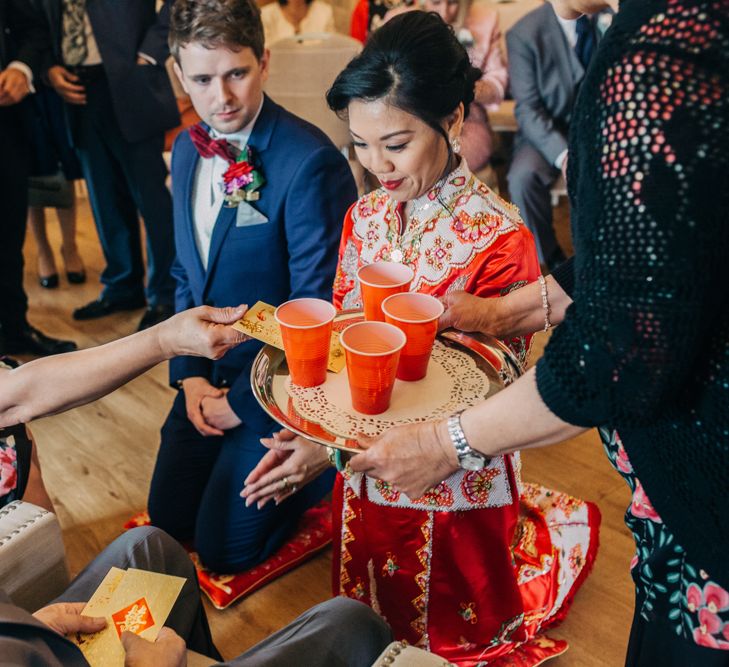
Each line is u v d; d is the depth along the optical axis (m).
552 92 3.40
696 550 0.88
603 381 0.82
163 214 3.19
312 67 2.97
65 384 1.24
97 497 2.24
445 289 1.40
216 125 1.73
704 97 0.72
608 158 0.77
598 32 3.28
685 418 0.86
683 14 0.73
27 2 2.92
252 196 1.74
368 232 1.49
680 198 0.73
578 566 1.83
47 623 1.07
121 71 2.94
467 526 1.45
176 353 1.29
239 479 1.86
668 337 0.78
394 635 1.62
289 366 1.19
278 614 1.84
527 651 1.65
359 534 1.54
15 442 1.42
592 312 0.81
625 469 1.04
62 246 3.62
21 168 2.96
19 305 3.02
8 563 1.16
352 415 1.12
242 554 1.89
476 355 1.27
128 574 1.21
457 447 0.98
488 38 3.90
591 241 0.80
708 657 0.94
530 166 3.49
